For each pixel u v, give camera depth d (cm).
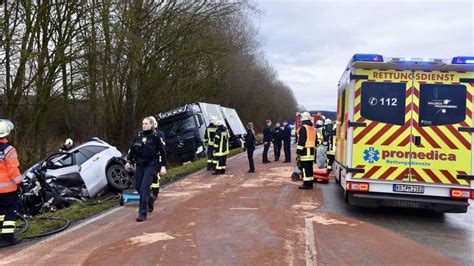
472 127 755
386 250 595
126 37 1734
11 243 611
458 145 759
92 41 1540
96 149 1142
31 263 531
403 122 774
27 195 891
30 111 1501
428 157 768
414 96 772
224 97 4191
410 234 693
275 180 1267
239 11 2280
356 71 786
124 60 1859
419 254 581
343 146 879
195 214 800
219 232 671
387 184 779
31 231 681
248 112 4941
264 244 607
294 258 548
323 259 547
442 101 767
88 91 1816
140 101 2489
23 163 1486
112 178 1133
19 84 1373
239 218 768
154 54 2195
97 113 2177
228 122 2584
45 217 774
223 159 1411
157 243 612
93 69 1589
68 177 1037
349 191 796
